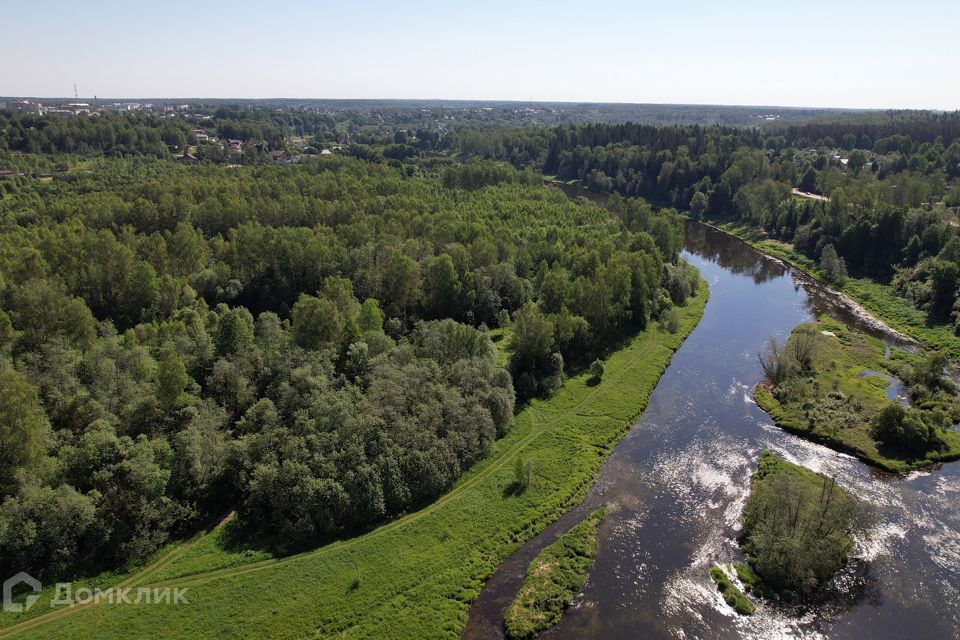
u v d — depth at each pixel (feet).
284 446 207.21
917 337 378.94
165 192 488.02
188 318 314.35
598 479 240.32
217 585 176.86
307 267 383.86
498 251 447.01
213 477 207.10
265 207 474.08
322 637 164.45
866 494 226.38
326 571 184.14
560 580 187.42
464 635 169.99
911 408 273.13
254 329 303.27
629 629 171.32
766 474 238.27
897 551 199.31
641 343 367.86
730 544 204.03
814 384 303.48
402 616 172.45
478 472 238.07
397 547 196.13
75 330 271.08
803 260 547.90
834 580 187.21
